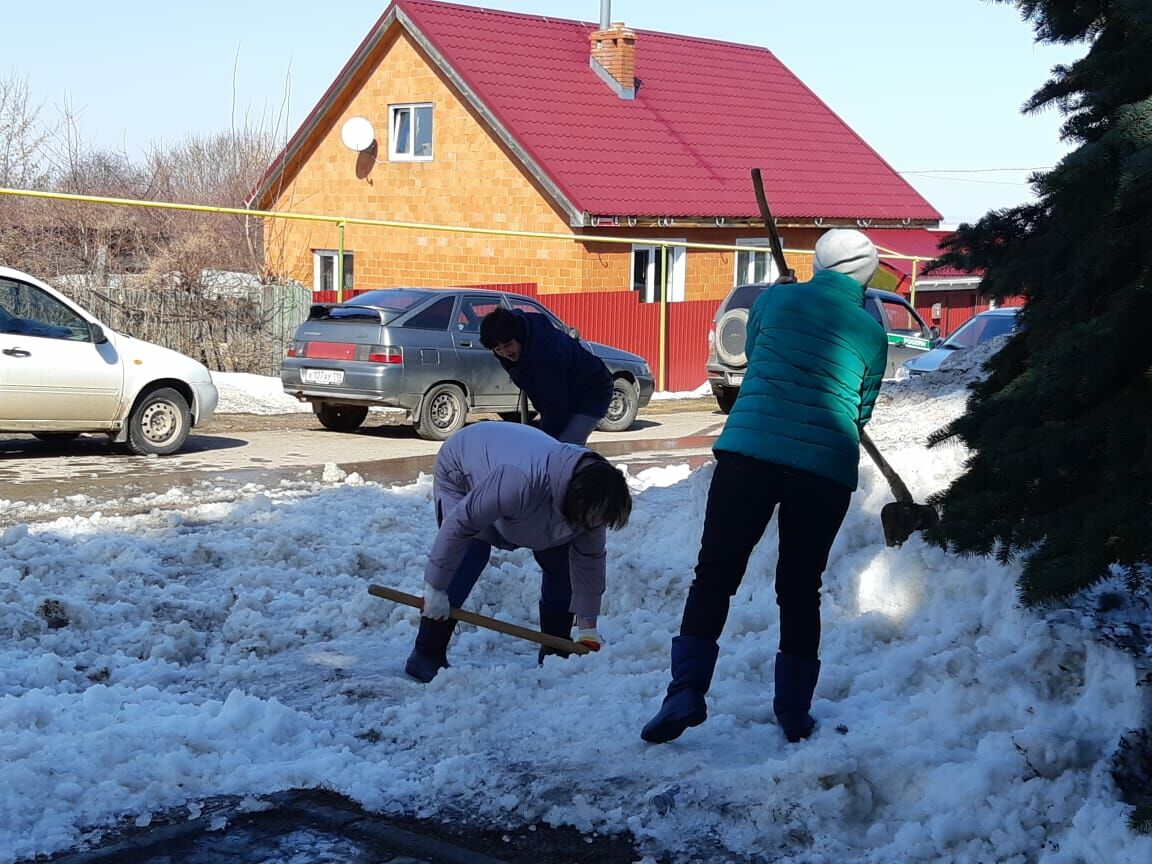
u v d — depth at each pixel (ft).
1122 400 15.15
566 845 13.44
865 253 15.83
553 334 20.90
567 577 19.07
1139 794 13.14
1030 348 17.81
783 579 15.56
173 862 12.97
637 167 83.92
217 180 135.23
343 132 86.94
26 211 70.95
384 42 87.15
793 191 91.76
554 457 16.44
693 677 15.02
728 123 96.43
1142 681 14.16
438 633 18.43
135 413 43.24
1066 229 17.39
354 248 90.89
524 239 81.05
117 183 104.68
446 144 84.89
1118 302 14.83
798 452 14.98
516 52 89.15
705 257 85.25
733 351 63.72
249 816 14.03
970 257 20.57
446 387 50.88
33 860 12.86
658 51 100.73
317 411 53.06
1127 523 13.76
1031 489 15.60
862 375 15.53
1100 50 17.89
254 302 67.31
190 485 37.40
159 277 67.00
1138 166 13.89
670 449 49.67
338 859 13.10
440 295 51.60
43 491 35.78
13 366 40.32
